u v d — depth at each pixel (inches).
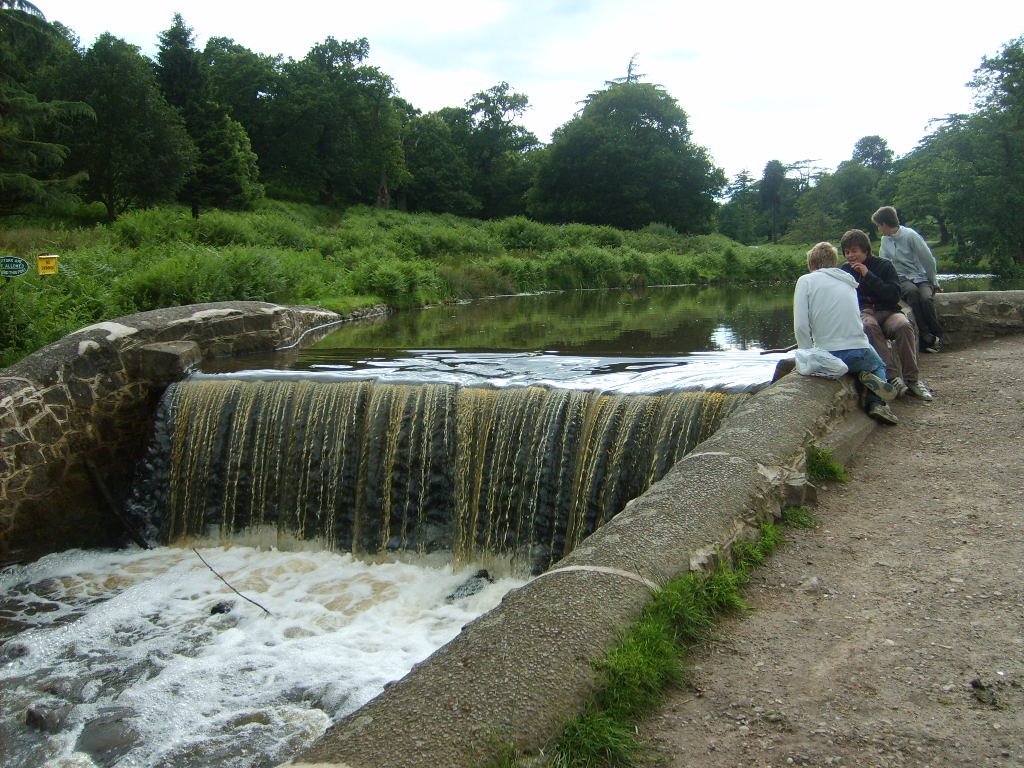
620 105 2871.6
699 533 174.1
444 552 326.3
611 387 311.4
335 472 342.3
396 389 338.3
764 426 222.1
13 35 1113.4
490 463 319.6
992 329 367.6
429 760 113.8
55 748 212.2
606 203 2819.9
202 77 1900.8
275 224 1208.8
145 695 235.9
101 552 367.2
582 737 121.0
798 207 3410.4
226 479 362.9
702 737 125.0
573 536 303.1
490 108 3592.5
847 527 197.0
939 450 239.8
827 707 130.2
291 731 214.5
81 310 527.8
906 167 2356.1
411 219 2378.2
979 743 119.0
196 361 430.3
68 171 1563.7
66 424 370.0
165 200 1667.1
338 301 741.3
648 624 145.5
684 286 1353.3
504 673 130.2
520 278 1181.1
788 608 162.1
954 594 162.2
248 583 317.4
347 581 314.5
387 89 3021.7
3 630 287.1
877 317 296.7
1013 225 1376.7
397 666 247.8
